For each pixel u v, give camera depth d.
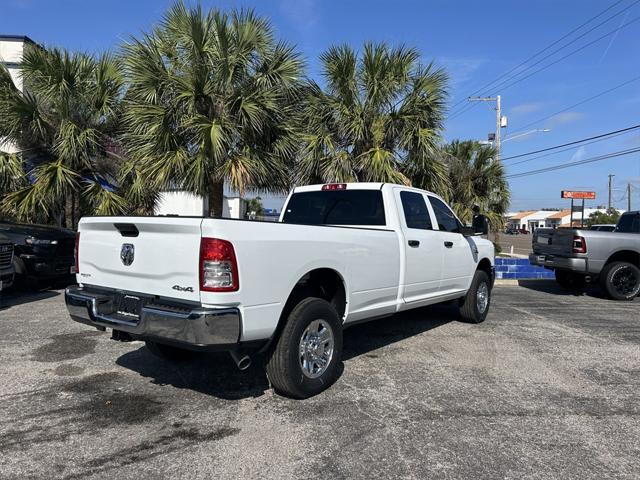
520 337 6.64
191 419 3.82
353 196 6.02
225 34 10.09
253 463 3.18
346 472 3.09
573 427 3.80
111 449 3.33
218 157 9.79
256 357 5.46
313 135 11.37
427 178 12.09
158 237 3.88
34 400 4.15
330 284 4.81
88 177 11.77
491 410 4.10
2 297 8.91
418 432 3.66
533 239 11.87
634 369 5.29
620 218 11.56
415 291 5.86
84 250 4.57
